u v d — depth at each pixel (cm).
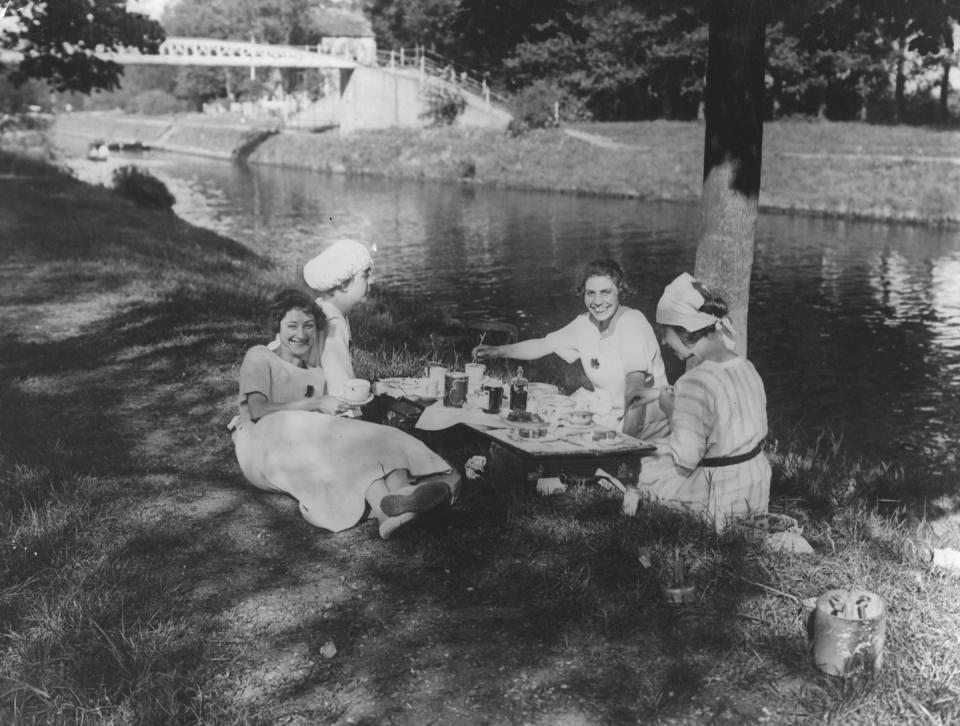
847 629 390
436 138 5775
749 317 1853
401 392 658
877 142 4400
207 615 448
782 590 457
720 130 789
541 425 585
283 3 9669
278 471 555
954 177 3566
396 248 2742
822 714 373
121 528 540
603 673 403
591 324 640
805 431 1163
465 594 470
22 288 1347
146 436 730
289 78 9881
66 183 3406
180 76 11194
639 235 2988
